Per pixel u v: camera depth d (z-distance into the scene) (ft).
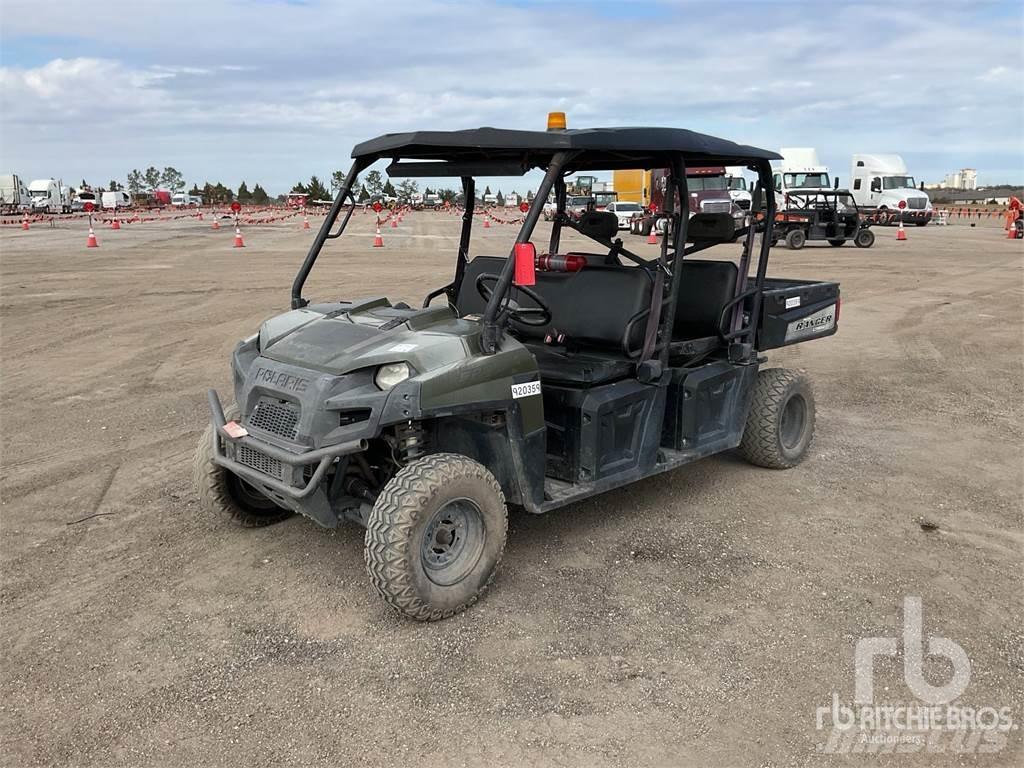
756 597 12.22
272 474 11.65
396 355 11.21
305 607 11.96
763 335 16.75
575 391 13.30
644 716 9.52
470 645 10.96
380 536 10.82
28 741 9.17
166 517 15.11
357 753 8.93
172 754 8.95
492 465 12.64
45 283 45.52
